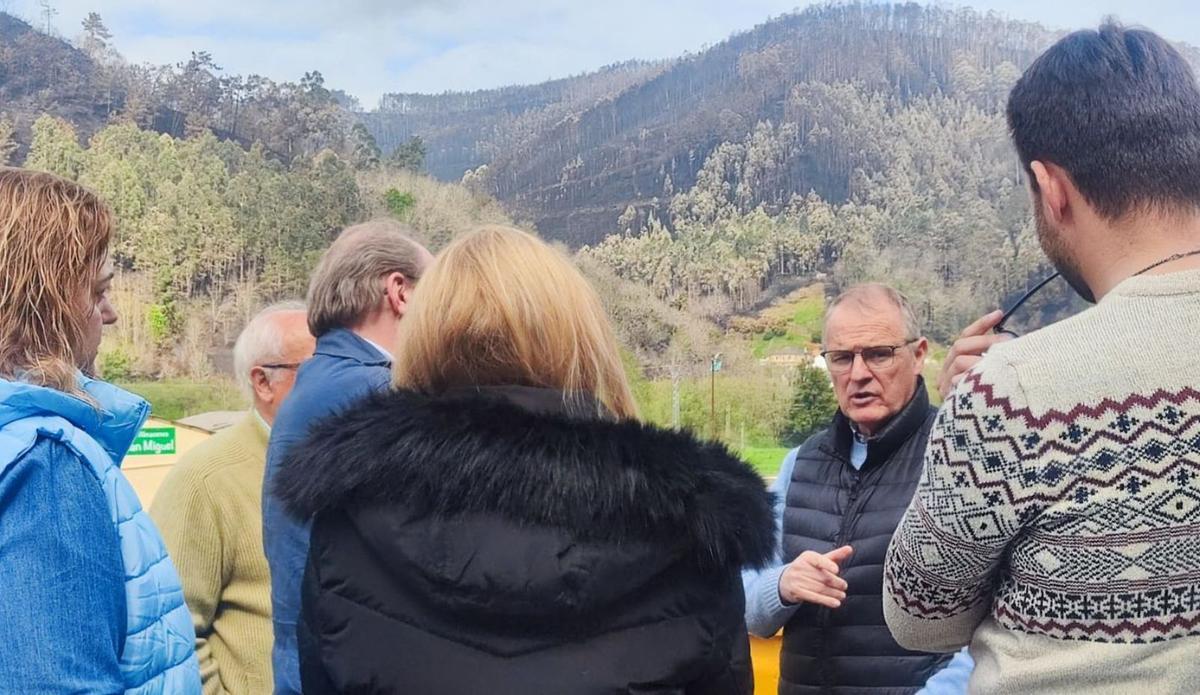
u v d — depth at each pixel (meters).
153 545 1.37
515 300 1.30
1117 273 1.15
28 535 1.17
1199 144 1.11
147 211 75.06
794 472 2.53
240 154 84.12
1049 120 1.18
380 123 143.25
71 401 1.29
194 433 7.20
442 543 1.15
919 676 2.17
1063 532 1.07
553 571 1.12
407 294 2.19
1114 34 1.18
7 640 1.13
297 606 1.89
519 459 1.15
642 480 1.14
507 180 128.12
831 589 2.14
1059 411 1.07
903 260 86.38
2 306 1.29
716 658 1.22
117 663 1.24
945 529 1.15
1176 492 1.03
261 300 71.06
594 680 1.15
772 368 67.88
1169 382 1.04
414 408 1.24
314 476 1.23
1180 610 1.03
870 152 107.00
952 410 1.16
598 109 134.12
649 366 69.19
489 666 1.16
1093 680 1.06
